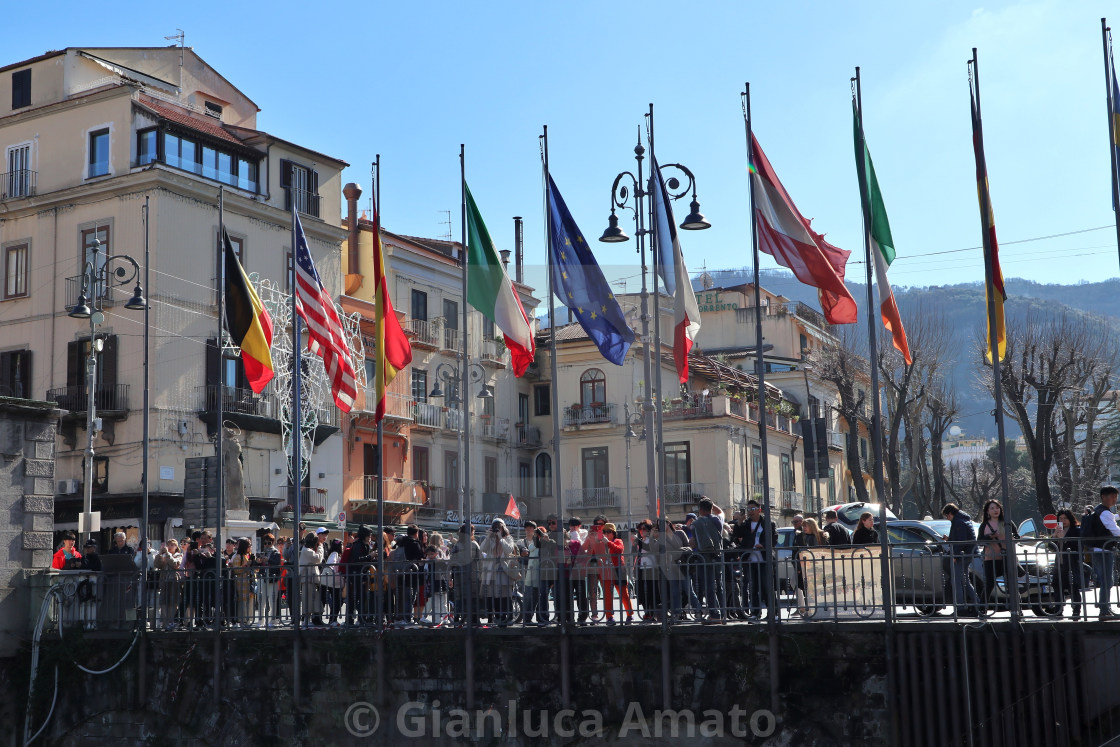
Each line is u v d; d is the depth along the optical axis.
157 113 39.25
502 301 19.23
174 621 20.38
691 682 16.75
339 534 41.84
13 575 20.98
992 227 16.64
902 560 16.73
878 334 46.75
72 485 38.47
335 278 45.00
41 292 40.34
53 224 40.38
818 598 16.50
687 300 18.91
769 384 61.22
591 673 17.28
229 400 40.22
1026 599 15.54
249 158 42.25
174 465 38.12
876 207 17.44
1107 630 14.61
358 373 44.00
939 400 46.59
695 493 50.75
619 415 48.00
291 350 41.12
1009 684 14.98
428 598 19.50
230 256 22.03
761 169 17.67
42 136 41.12
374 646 18.58
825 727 15.97
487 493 43.03
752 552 17.19
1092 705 14.52
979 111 16.81
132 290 38.50
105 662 20.44
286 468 41.22
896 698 15.61
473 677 17.84
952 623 15.41
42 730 20.42
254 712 19.22
